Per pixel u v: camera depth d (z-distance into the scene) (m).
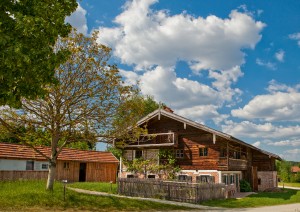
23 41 9.94
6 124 18.72
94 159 41.03
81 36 19.88
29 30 9.73
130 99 21.48
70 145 54.34
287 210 19.72
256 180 39.66
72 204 18.00
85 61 19.75
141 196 25.94
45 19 10.69
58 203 17.84
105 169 42.53
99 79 19.75
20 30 9.88
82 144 54.69
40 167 34.69
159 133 33.50
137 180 26.53
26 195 18.42
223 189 27.28
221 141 31.31
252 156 44.00
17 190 20.23
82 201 18.83
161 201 22.64
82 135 20.31
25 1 10.62
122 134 21.20
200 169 31.78
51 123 19.98
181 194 23.92
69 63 19.28
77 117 19.91
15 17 9.82
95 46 20.16
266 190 39.00
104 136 20.75
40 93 11.10
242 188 35.84
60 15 11.09
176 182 24.42
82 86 19.72
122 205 19.12
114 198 20.84
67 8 12.12
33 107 19.58
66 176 37.66
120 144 21.89
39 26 10.06
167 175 32.91
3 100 10.28
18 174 30.92
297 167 107.25
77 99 19.81
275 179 45.38
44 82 11.14
